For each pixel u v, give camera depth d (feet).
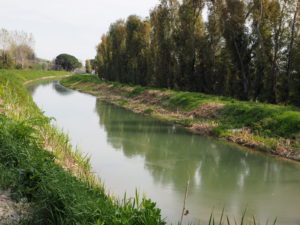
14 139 21.11
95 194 19.12
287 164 34.24
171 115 63.98
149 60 109.70
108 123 55.83
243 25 70.54
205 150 39.27
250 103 60.49
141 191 25.18
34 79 206.90
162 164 33.12
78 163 27.94
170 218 20.74
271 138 41.37
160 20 96.22
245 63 71.15
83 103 87.30
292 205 23.75
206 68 83.15
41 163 18.63
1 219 13.83
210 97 69.51
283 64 64.54
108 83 141.49
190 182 28.07
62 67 370.12
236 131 46.32
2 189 16.62
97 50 204.03
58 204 14.94
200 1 86.12
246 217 21.48
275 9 65.26
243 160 35.45
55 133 32.55
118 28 144.46
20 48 244.01
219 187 27.14
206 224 20.16
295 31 62.39
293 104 60.64
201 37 85.10
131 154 36.27
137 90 98.12
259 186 27.63
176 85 89.97
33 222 13.99
